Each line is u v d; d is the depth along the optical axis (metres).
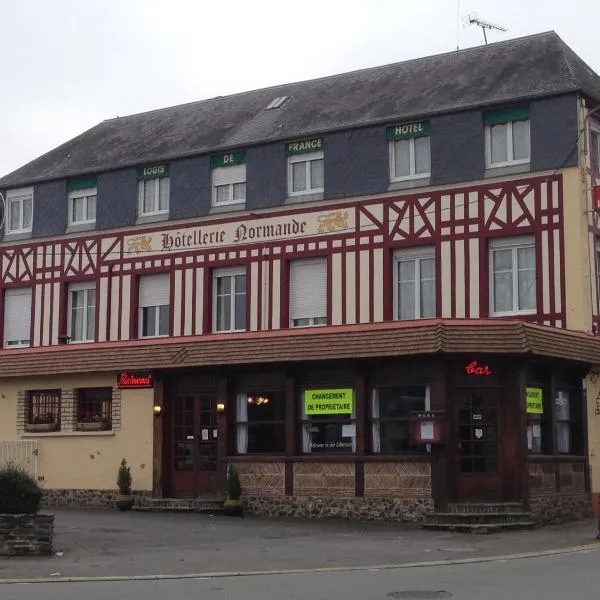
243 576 13.69
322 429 21.75
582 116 22.19
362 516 20.81
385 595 11.55
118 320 26.70
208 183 25.98
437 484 20.11
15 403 25.92
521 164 22.52
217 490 22.73
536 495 20.17
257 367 22.44
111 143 29.39
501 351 19.75
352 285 23.75
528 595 11.37
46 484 25.23
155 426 23.84
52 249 28.02
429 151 23.55
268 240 24.91
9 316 28.55
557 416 21.39
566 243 21.73
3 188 29.17
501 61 25.02
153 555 15.73
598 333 22.03
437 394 20.33
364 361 21.09
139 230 26.77
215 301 25.62
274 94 28.77
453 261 22.77
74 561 15.08
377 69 27.62
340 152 24.33
